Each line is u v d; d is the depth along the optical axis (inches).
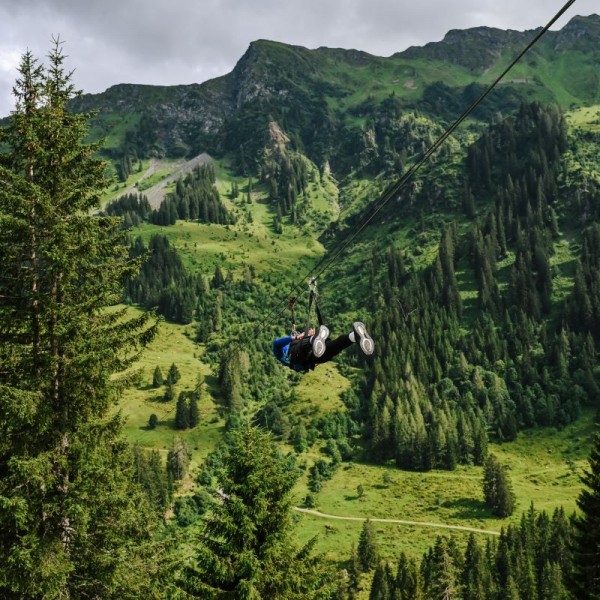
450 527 6171.3
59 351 916.0
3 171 879.1
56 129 943.0
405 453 7805.1
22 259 922.7
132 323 960.3
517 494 6870.1
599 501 1779.0
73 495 860.0
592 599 1691.7
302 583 992.2
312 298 822.5
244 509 980.6
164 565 918.4
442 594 3698.3
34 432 856.9
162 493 6181.1
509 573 4446.4
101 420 911.7
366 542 5369.1
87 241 912.9
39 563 795.4
